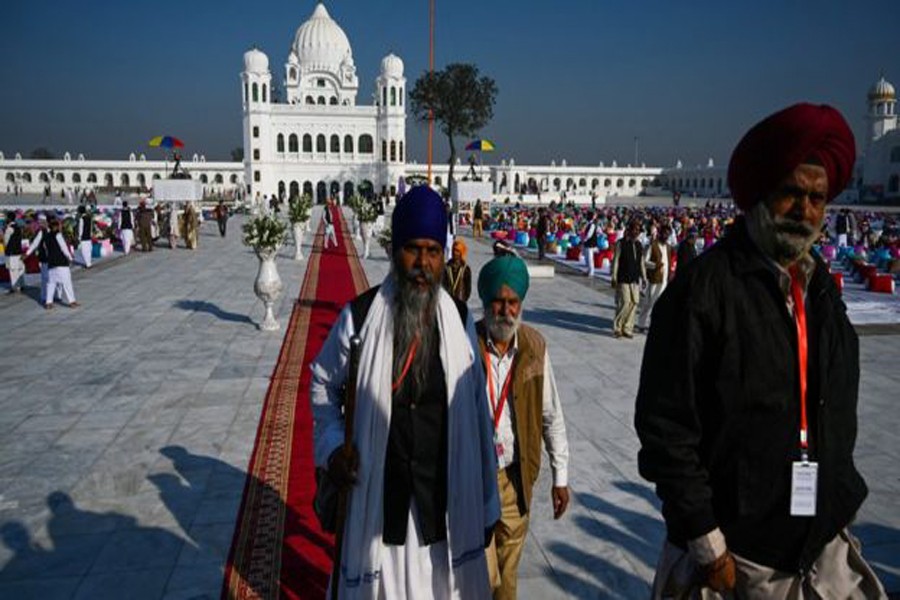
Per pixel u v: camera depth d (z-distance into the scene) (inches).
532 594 129.3
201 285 537.3
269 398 249.1
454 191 1397.6
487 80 2306.8
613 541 149.7
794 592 71.4
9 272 502.9
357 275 607.2
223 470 186.4
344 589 81.6
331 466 81.7
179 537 150.5
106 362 301.3
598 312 440.8
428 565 83.0
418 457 81.7
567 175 3432.6
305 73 2913.4
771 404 67.7
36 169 2955.2
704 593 72.9
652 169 3602.4
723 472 70.1
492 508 88.8
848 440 71.7
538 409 105.7
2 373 283.1
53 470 186.5
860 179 2849.4
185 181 1149.7
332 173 2763.3
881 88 2642.7
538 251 800.9
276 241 358.9
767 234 68.9
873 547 148.5
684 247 357.7
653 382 70.6
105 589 130.8
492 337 104.6
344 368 85.8
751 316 67.8
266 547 145.9
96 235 770.8
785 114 68.4
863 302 488.1
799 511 69.4
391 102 2731.3
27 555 143.2
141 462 191.9
